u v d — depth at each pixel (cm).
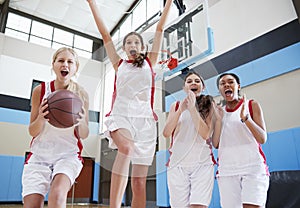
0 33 475
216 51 326
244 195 118
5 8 501
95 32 593
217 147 141
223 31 326
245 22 302
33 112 114
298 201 181
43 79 496
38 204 92
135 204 97
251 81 276
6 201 403
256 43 282
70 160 103
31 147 108
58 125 101
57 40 557
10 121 438
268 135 248
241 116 129
